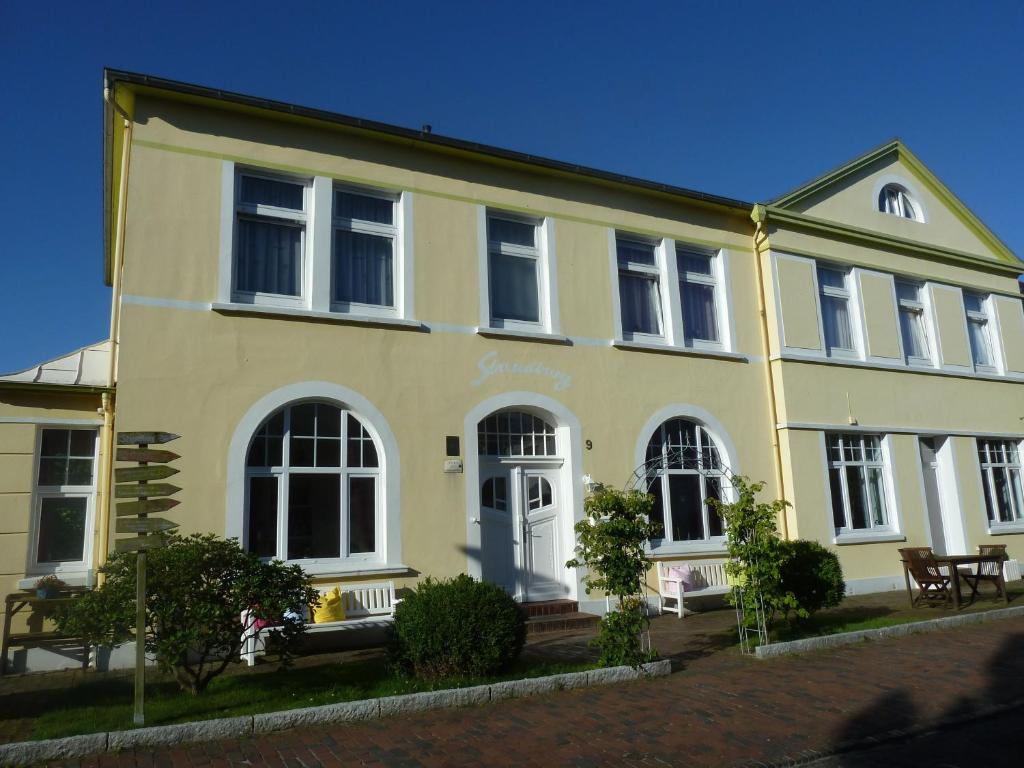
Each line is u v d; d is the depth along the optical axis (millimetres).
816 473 14812
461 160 12680
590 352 13203
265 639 8352
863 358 16078
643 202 14352
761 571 9633
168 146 10531
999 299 18766
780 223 15500
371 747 6145
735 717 6977
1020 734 6598
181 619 6855
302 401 10820
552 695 7680
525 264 13195
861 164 16922
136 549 6590
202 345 10242
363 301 11680
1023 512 17859
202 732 6258
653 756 6020
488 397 12117
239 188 11062
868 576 14969
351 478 11008
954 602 12859
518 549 12219
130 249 10055
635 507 8805
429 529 11227
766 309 15211
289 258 11297
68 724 6414
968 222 18578
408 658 7922
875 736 6477
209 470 9969
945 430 16828
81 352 11273
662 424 13773
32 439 10195
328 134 11648
